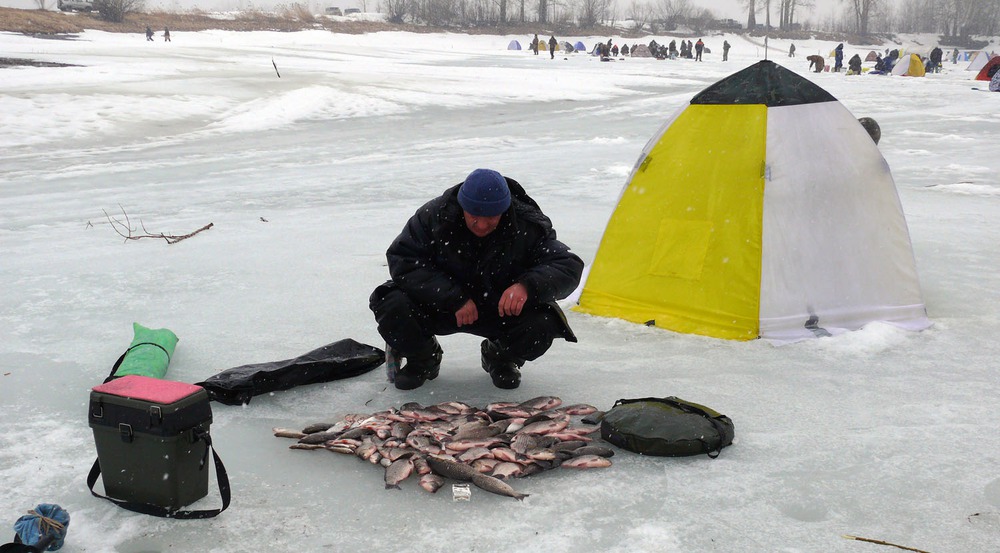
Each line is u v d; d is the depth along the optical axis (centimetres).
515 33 9575
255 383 394
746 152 511
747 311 495
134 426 275
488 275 382
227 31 7900
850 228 506
